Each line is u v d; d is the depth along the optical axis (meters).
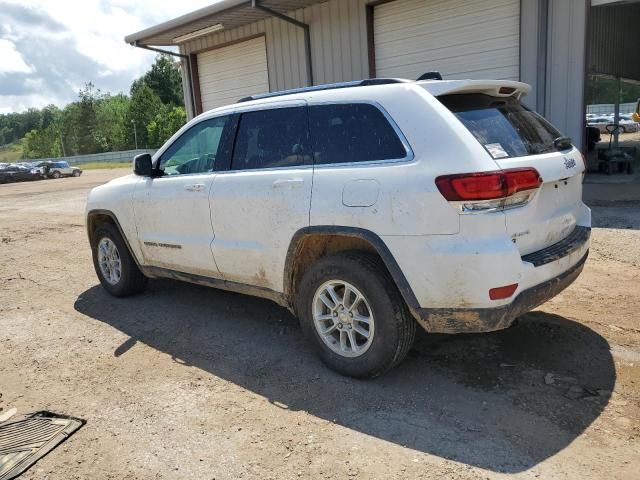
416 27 11.08
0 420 3.53
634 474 2.69
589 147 12.94
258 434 3.20
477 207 3.11
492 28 10.05
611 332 4.29
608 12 16.55
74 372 4.17
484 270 3.12
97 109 93.25
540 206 3.44
